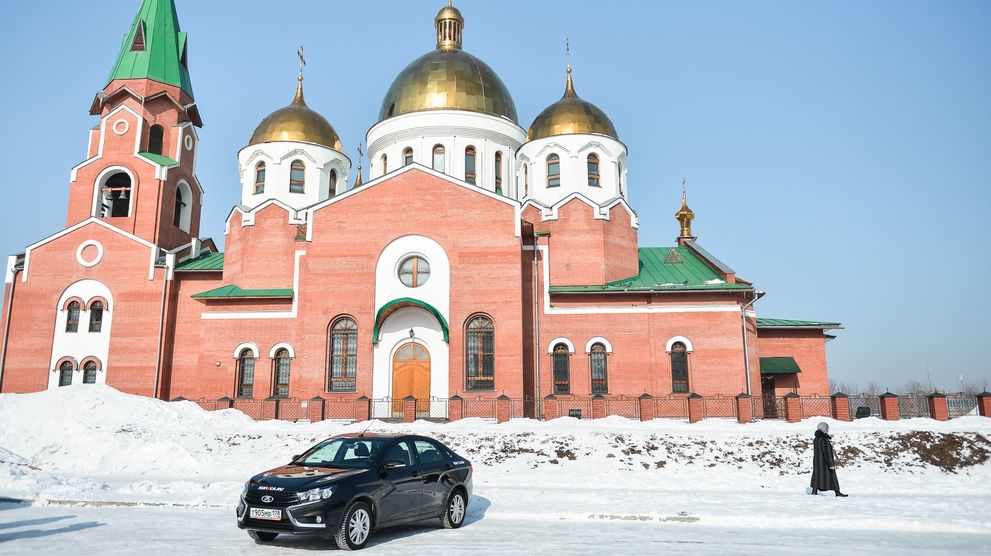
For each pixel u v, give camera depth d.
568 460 22.77
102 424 24.81
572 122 39.25
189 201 42.12
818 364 37.56
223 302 34.19
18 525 12.85
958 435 23.84
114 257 37.75
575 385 32.84
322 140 42.00
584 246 35.25
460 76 41.09
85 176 39.72
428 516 12.67
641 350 33.06
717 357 32.78
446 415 30.83
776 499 16.66
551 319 33.56
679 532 12.70
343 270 32.53
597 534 12.42
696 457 22.89
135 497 16.27
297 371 32.16
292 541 11.63
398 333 32.16
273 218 36.44
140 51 41.72
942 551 11.18
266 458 23.22
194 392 36.56
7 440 23.94
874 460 22.66
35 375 36.59
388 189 33.19
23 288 37.53
